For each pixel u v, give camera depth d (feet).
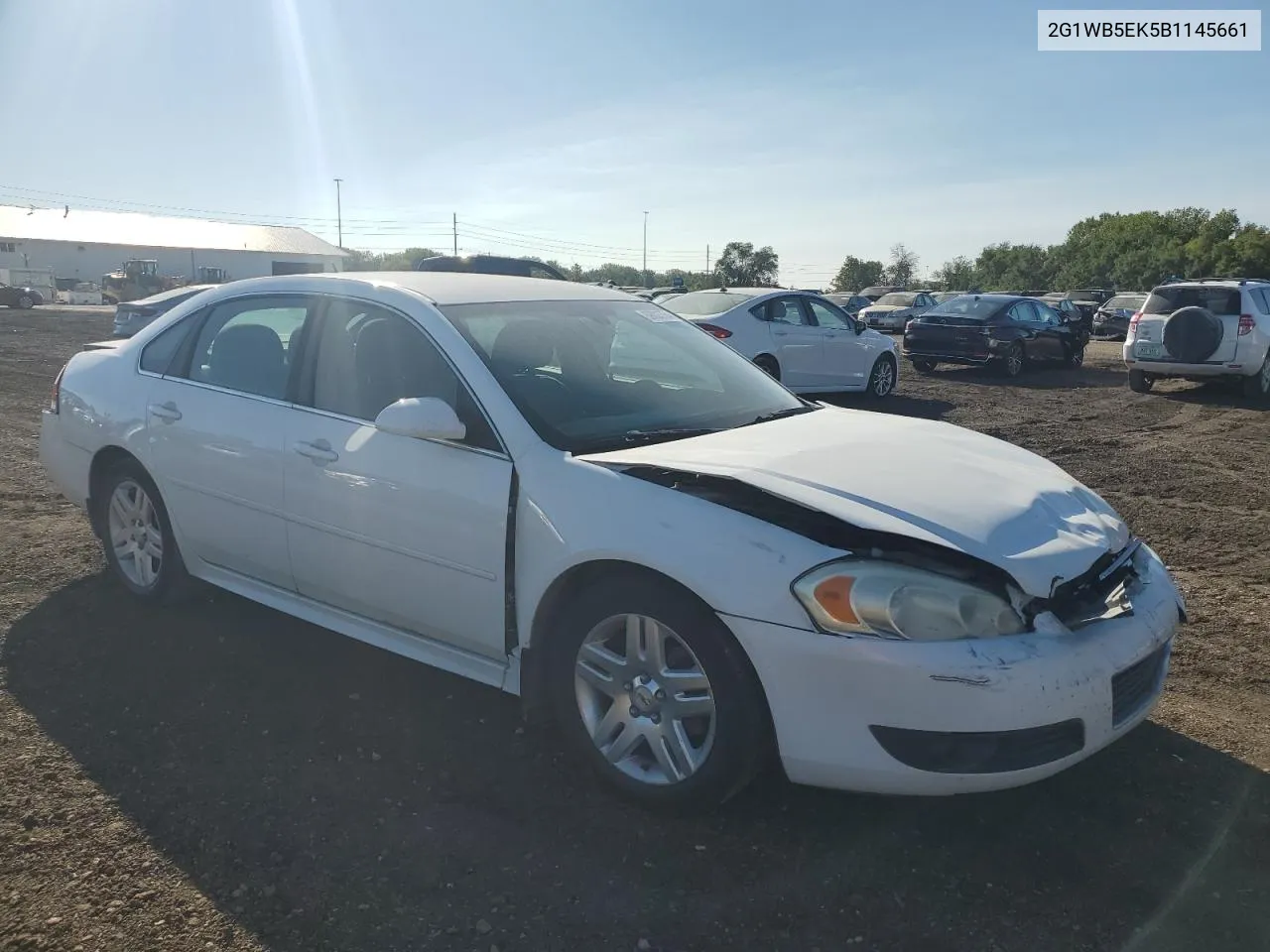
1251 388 45.44
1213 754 11.30
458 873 8.85
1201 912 8.50
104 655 13.33
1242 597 16.93
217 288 14.85
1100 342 102.68
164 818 9.56
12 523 19.61
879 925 8.29
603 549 9.61
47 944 7.80
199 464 13.61
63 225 237.04
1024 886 8.85
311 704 12.07
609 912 8.38
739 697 9.06
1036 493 10.22
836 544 9.01
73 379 15.99
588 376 12.27
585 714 10.16
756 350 39.37
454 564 10.84
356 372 12.25
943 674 8.39
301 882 8.66
